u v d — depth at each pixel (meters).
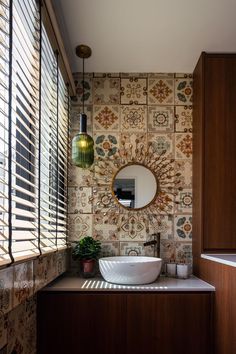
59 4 1.92
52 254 1.83
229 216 2.23
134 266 1.97
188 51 2.34
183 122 2.55
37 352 1.86
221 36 2.20
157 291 1.92
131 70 2.55
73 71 2.54
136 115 2.55
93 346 1.88
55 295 1.90
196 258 2.33
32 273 1.42
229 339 1.66
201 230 2.22
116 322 1.89
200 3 1.95
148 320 1.90
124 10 1.99
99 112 2.54
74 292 1.91
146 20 2.07
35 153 1.68
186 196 2.50
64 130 2.34
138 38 2.22
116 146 2.53
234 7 1.98
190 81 2.58
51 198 2.01
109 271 2.02
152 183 2.51
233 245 2.21
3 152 1.17
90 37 2.21
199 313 1.91
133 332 1.89
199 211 2.27
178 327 1.90
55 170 2.08
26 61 1.38
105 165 2.52
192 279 2.21
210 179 2.25
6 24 1.11
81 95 2.55
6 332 1.33
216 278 1.89
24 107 1.46
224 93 2.30
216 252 2.21
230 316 1.66
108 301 1.90
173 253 2.46
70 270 2.39
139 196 2.50
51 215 1.98
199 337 1.89
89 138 2.14
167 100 2.56
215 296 1.90
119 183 2.51
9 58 1.08
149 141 2.54
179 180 2.51
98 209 2.48
